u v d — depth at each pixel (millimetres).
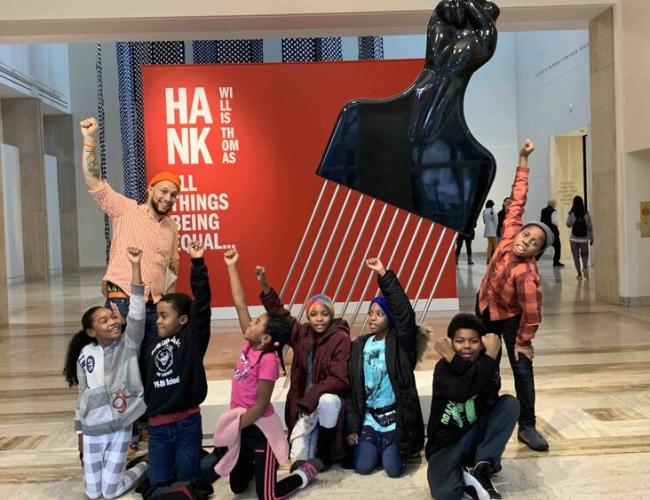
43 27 8062
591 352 5992
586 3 8188
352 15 7961
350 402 3531
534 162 16828
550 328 7172
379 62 8242
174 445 3189
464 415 3152
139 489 3326
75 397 5160
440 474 3076
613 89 8430
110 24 8023
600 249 8977
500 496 2992
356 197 8031
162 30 8352
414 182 4254
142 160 12875
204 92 8156
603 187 8805
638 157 8344
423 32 8695
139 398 3258
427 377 4441
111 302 3785
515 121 18047
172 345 3186
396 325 3521
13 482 3498
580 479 3273
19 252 15102
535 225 3543
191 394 3150
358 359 3529
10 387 5516
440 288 8344
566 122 14734
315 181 8211
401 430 3365
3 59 13797
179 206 8211
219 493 3311
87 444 3242
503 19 8719
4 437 4234
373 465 3455
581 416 4234
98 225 17969
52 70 16469
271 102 8203
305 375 3607
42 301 11273
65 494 3338
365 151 4262
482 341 3152
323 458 3537
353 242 8070
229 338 7172
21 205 15812
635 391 4746
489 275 3811
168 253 3979
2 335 8008
